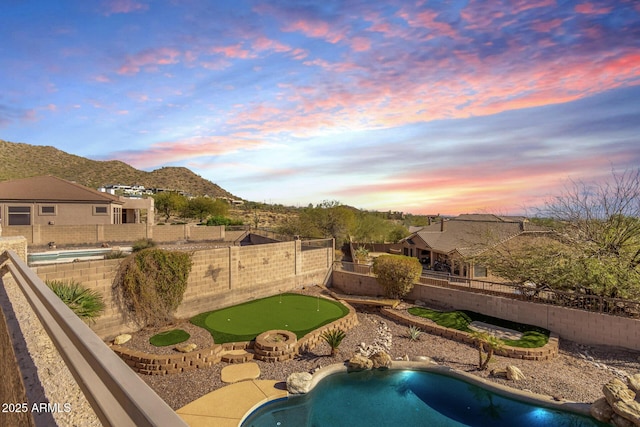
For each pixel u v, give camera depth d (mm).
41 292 3029
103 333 13773
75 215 30750
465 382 12180
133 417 1242
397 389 11734
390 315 18984
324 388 11641
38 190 30375
